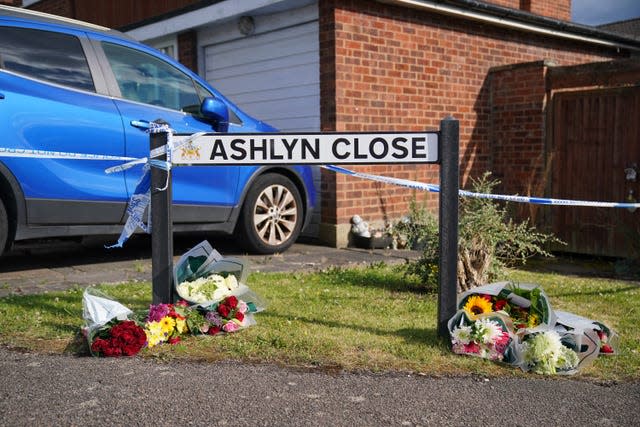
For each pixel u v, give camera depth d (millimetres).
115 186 5422
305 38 8039
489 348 3688
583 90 8164
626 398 3205
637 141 7691
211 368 3457
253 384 3256
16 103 4848
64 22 5461
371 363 3578
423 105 8484
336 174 7637
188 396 3096
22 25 5113
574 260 7969
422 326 4312
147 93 5738
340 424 2850
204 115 5938
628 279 6531
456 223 3857
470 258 5320
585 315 4793
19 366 3408
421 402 3098
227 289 4117
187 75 6129
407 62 8258
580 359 3604
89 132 5223
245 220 6570
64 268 5844
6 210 5035
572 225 8242
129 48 5723
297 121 8227
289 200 6949
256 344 3814
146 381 3260
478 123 9172
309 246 7660
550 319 3797
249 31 8562
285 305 4715
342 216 7691
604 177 7980
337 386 3258
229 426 2811
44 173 5027
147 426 2789
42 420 2811
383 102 8016
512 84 9000
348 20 7590
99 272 5648
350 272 6070
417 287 5562
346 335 4027
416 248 7668
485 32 9258
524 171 8898
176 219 5934
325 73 7582
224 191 6273
